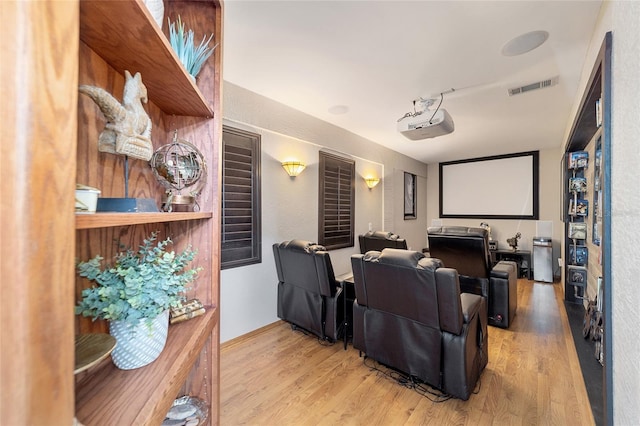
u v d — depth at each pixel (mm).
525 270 5582
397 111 3531
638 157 947
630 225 1014
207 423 1097
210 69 1189
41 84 362
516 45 2082
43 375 367
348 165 4469
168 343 888
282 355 2547
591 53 1982
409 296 1959
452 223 6812
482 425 1689
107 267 813
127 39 715
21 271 345
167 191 1111
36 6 358
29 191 350
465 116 3660
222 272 2750
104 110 731
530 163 5828
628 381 1020
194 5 1194
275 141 3271
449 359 1867
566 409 1804
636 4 972
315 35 1985
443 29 1906
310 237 3754
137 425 568
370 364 2379
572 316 3250
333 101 3223
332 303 2643
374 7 1701
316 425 1705
